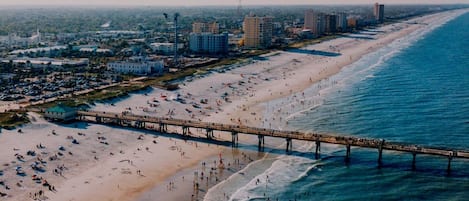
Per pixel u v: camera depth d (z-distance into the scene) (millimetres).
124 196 132125
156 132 187625
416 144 172750
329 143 172625
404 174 151125
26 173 142750
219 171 150875
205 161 159250
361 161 161750
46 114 193750
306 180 146000
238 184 141750
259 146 172125
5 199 126938
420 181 146250
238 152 168375
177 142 177000
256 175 148625
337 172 152375
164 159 159625
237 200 131625
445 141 182625
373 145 159375
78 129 184875
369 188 141375
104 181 141000
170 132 188500
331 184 143500
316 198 134500
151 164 155000
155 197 132125
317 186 142000
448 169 153000
